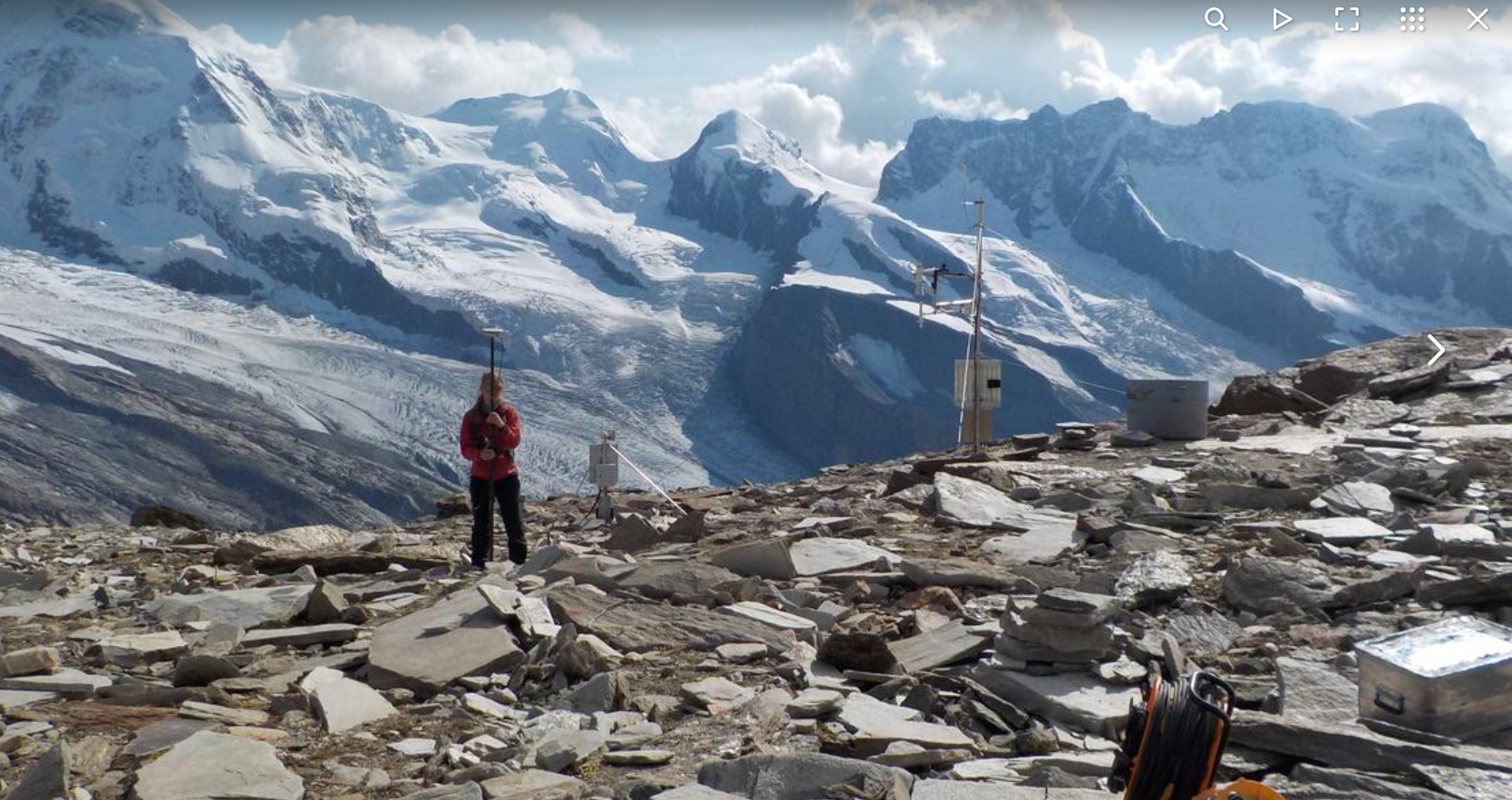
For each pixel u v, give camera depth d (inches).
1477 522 465.7
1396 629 310.0
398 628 344.2
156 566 556.4
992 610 352.5
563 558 456.4
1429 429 735.7
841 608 366.9
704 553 476.7
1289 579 346.0
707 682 285.4
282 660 333.1
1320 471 596.7
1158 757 151.4
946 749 235.5
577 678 301.0
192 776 225.5
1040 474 662.5
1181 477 621.3
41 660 323.0
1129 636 304.5
